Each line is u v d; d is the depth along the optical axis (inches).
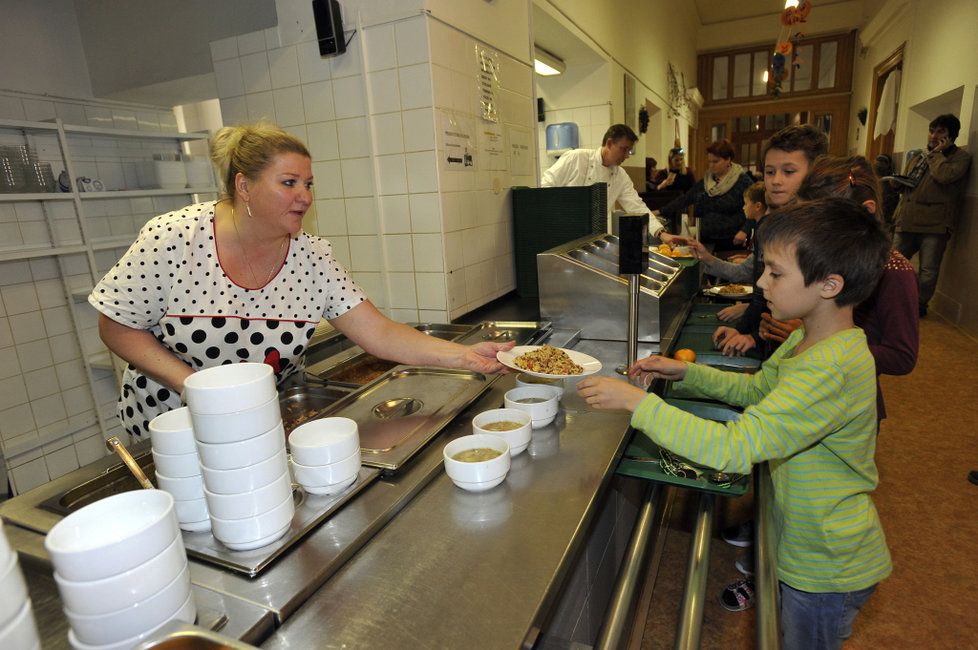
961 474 99.7
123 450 36.8
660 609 74.2
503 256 102.5
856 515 42.2
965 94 180.4
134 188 137.7
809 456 42.9
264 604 26.8
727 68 453.7
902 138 250.1
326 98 84.4
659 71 287.0
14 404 116.9
